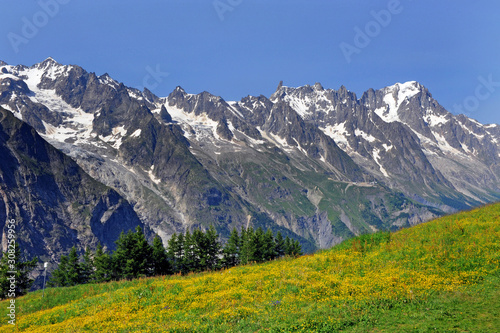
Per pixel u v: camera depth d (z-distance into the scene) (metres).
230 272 37.56
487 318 18.98
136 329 23.91
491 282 23.75
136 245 89.75
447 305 21.17
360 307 22.17
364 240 38.00
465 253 28.69
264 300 26.03
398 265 29.36
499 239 29.95
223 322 22.86
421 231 36.47
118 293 34.28
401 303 22.06
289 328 20.48
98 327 25.81
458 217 39.84
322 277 28.94
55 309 35.62
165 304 28.52
